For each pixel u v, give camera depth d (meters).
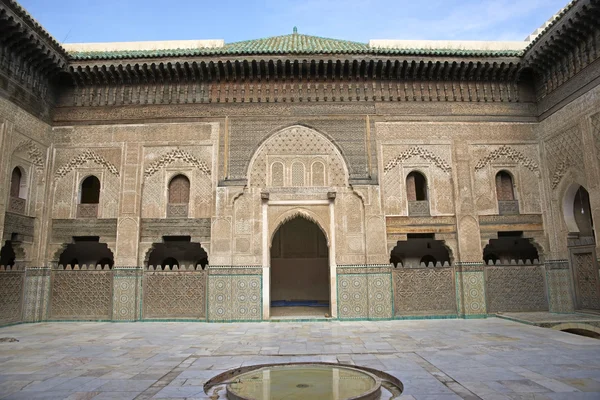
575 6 7.25
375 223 8.53
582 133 7.81
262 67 8.85
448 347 5.39
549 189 8.80
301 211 8.62
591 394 3.36
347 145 8.88
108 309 8.33
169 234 8.55
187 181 8.88
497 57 8.91
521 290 8.59
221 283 8.29
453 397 3.30
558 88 8.50
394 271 8.51
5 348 5.54
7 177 7.57
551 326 7.23
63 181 8.80
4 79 7.52
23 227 8.09
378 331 6.84
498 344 5.55
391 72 8.98
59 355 5.07
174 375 4.07
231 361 4.67
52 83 8.94
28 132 8.16
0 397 3.39
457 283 8.50
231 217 8.51
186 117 8.95
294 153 8.84
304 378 3.88
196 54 8.57
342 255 8.45
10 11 7.05
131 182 8.68
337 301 8.28
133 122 8.95
